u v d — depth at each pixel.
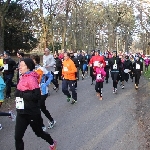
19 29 38.31
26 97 5.18
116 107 10.77
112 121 8.67
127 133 7.44
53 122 7.91
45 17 26.47
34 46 46.50
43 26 26.09
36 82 5.30
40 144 6.54
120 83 18.72
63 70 11.49
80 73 27.72
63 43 34.81
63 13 36.47
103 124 8.32
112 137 7.12
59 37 48.59
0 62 13.45
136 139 6.95
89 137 7.11
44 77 7.50
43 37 26.42
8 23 36.66
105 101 12.06
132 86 17.66
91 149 6.26
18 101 5.23
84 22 57.22
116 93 14.50
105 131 7.62
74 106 10.91
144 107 10.68
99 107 10.77
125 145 6.53
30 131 7.54
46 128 7.86
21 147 5.34
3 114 8.23
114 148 6.33
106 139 6.96
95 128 7.90
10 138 6.98
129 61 18.38
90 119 8.90
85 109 10.38
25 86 5.21
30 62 5.36
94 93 14.40
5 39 41.25
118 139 6.95
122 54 18.17
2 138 6.98
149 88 16.12
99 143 6.66
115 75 14.34
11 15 37.03
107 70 19.14
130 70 18.34
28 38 44.09
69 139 6.94
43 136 5.76
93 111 10.05
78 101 12.00
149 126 8.02
